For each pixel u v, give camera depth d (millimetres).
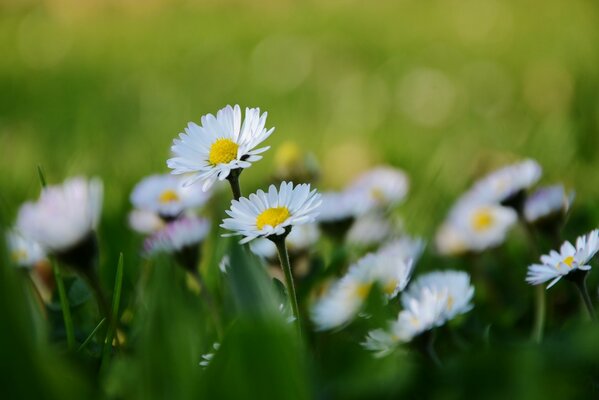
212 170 370
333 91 1146
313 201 367
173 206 447
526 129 851
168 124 974
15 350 331
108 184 663
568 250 378
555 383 345
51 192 405
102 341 402
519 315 435
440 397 355
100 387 361
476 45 1357
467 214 497
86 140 881
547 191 443
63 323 415
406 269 389
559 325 428
